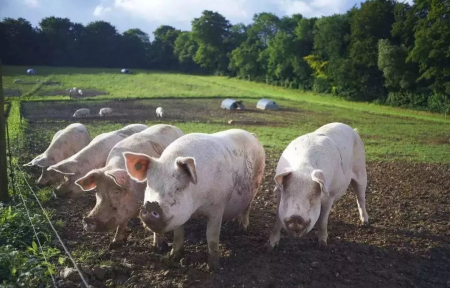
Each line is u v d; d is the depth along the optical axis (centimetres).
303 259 648
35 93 4262
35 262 567
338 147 709
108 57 10300
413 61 4066
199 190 554
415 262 670
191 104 3672
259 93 4900
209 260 600
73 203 891
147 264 618
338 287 575
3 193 851
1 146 839
